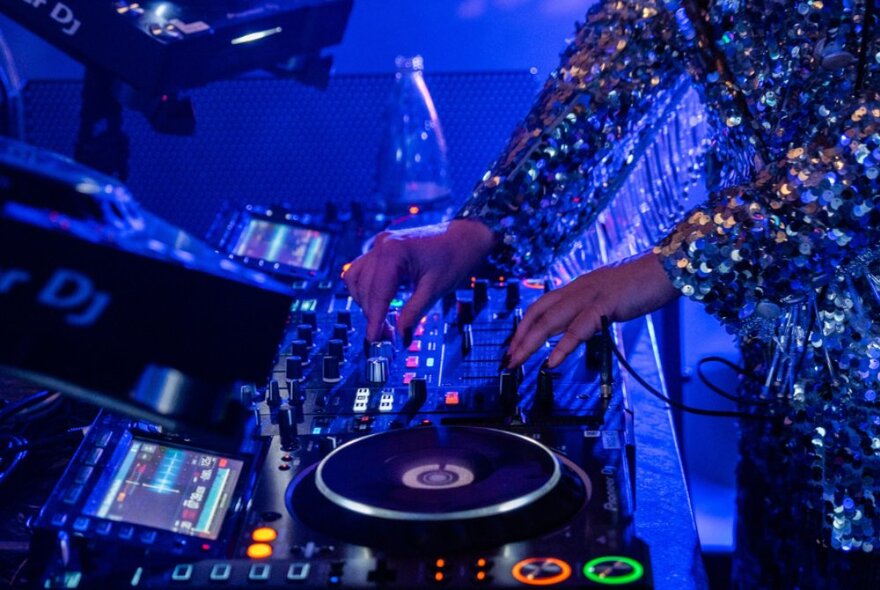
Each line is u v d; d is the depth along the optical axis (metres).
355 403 1.19
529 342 1.16
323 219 1.92
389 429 1.12
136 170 2.10
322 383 1.25
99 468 0.97
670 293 1.12
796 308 1.16
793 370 1.20
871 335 1.14
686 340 2.04
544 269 1.42
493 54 2.19
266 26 1.56
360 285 1.32
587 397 1.17
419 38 2.18
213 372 0.78
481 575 0.84
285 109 2.08
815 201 1.03
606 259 1.65
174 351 0.77
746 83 1.20
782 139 1.16
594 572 0.84
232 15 1.53
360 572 0.85
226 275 0.83
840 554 1.19
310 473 1.01
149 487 0.96
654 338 1.60
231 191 2.12
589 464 1.02
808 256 1.04
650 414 1.38
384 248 1.32
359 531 0.89
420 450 1.01
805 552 1.25
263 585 0.84
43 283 0.74
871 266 1.12
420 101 2.09
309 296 1.59
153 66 1.44
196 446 1.01
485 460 0.99
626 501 0.95
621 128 1.37
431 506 0.90
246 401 1.16
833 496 1.18
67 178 0.77
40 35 1.44
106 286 0.76
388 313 1.42
